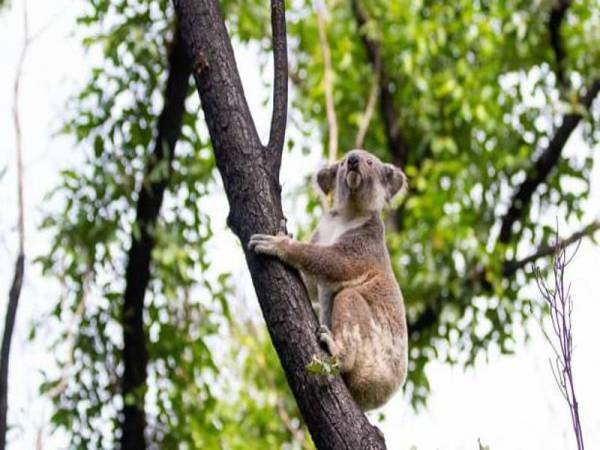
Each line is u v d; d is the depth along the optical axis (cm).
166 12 1398
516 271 1633
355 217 1053
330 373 738
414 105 1783
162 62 1386
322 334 819
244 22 1573
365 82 1792
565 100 1669
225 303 1407
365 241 1011
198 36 838
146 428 1346
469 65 1778
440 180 1736
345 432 750
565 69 1708
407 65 1650
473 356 1608
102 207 1336
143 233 1328
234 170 813
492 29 1747
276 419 1603
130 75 1384
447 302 1599
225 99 823
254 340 1547
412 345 1642
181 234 1391
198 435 1366
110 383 1323
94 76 1381
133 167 1345
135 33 1322
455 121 1762
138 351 1332
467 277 1617
